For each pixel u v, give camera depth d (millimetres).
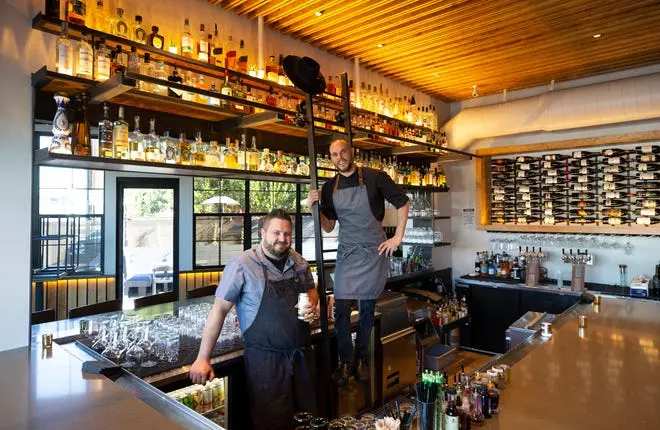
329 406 2594
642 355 2555
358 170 2693
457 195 6770
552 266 5965
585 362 2439
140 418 1406
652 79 4504
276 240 2465
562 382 2146
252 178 3682
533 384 2123
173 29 3443
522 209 6051
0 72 2590
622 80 4711
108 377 1872
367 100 4863
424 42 4406
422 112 5777
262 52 3920
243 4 3711
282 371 2414
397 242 2605
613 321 3377
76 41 2818
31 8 2717
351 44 4473
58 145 2523
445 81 5660
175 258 4883
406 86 5871
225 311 2393
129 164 2701
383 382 3766
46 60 2781
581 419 1744
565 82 5676
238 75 3438
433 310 5430
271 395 2385
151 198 4816
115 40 2766
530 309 5539
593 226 5430
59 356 2043
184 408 1573
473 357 5699
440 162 6480
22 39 2680
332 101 4184
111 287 4641
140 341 2453
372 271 2631
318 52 4621
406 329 4117
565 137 5754
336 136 4141
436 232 5965
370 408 3545
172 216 4879
